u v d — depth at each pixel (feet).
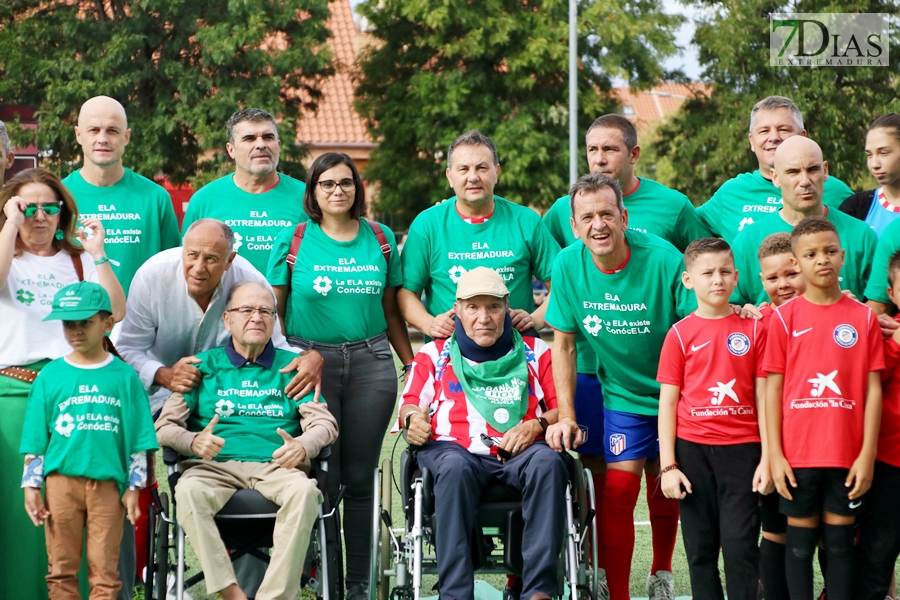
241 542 15.78
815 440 14.23
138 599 16.61
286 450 15.31
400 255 18.78
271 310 16.14
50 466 14.49
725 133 79.71
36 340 15.23
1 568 15.02
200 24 69.21
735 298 17.46
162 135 67.00
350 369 17.71
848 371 14.19
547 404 16.55
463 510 14.43
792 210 16.80
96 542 14.57
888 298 16.03
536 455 14.89
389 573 15.28
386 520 15.23
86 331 14.61
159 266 16.56
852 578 14.30
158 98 67.77
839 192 19.38
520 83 75.36
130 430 14.85
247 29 67.67
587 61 80.74
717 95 82.58
